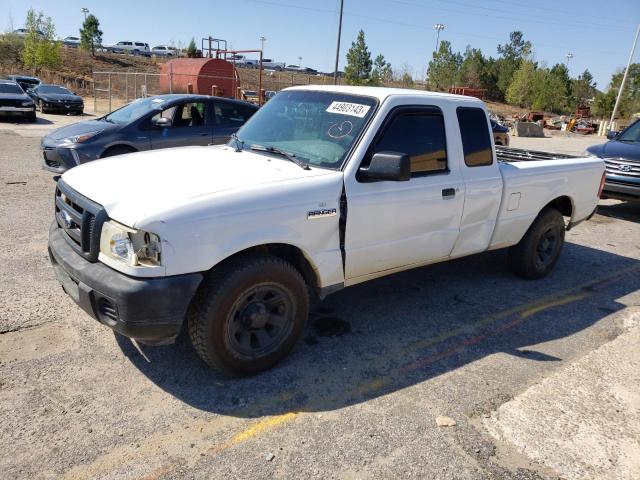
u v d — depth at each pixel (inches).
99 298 119.8
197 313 126.6
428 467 109.6
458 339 167.8
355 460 110.3
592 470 111.3
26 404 120.9
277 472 105.6
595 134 1670.8
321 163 149.1
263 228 128.5
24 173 379.6
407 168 137.1
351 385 137.9
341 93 166.6
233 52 1047.0
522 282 224.1
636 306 204.7
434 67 2687.0
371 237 152.9
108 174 140.9
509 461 112.8
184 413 122.2
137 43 3181.6
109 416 119.2
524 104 2824.8
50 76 1870.1
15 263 202.4
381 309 187.3
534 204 208.4
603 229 339.0
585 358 159.5
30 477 100.3
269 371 141.9
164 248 115.1
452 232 178.1
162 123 343.0
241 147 169.8
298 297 140.6
